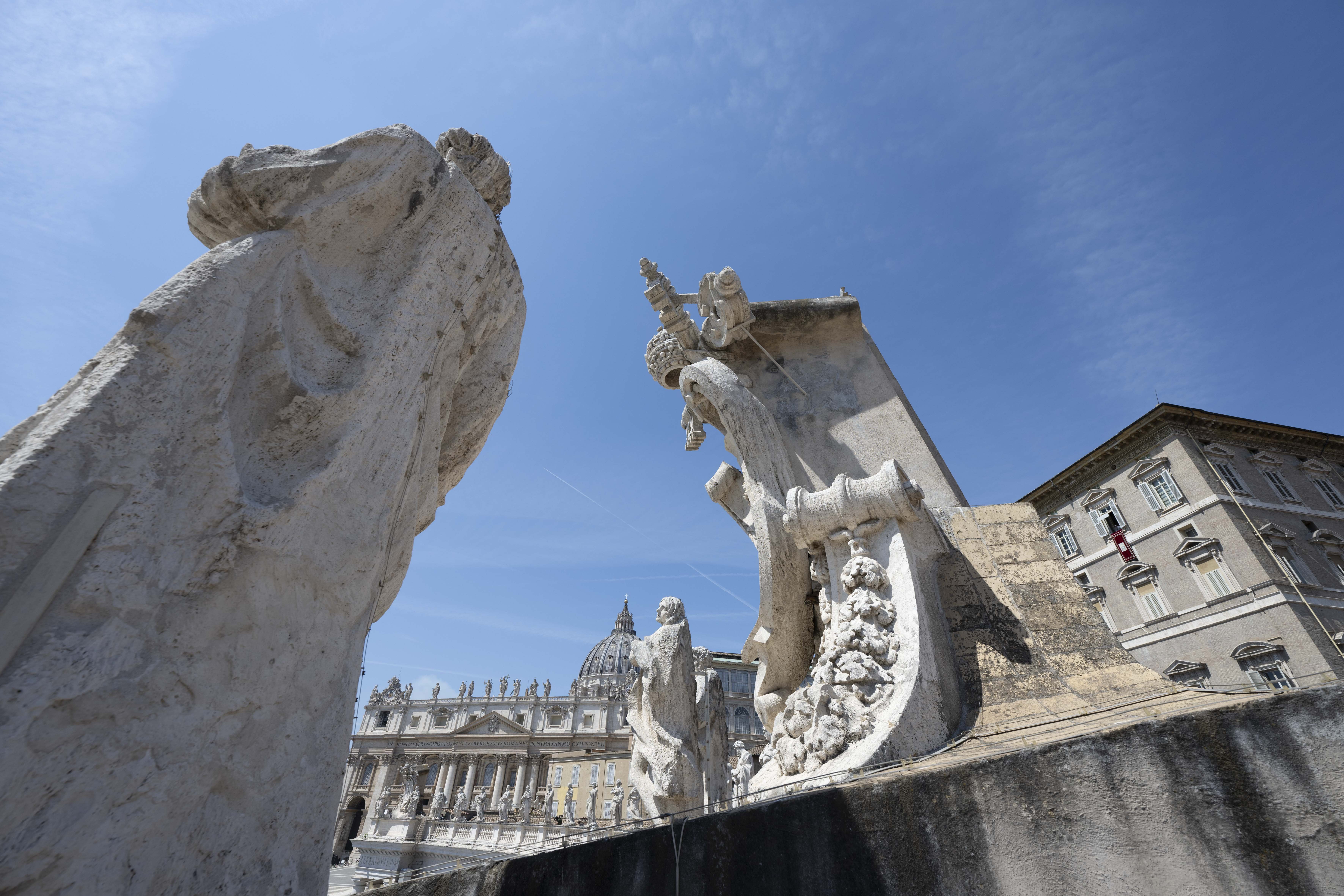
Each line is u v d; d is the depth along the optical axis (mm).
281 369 1949
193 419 1685
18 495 1342
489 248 3018
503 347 3352
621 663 101750
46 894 1229
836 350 6734
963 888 1909
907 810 2070
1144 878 1748
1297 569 27062
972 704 3982
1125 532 31797
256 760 1678
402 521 2512
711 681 5754
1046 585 4625
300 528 1853
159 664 1492
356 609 2053
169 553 1559
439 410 2721
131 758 1408
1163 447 30562
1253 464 30797
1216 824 1724
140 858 1397
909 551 4398
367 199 2418
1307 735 1707
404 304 2445
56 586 1350
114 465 1505
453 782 76562
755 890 2047
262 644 1729
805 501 4719
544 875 2301
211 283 1817
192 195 2254
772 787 3166
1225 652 26766
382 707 90312
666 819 2793
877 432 6117
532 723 81688
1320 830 1600
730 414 5738
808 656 5547
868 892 1975
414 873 2506
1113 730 1951
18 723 1236
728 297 6574
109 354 1637
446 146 3256
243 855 1604
